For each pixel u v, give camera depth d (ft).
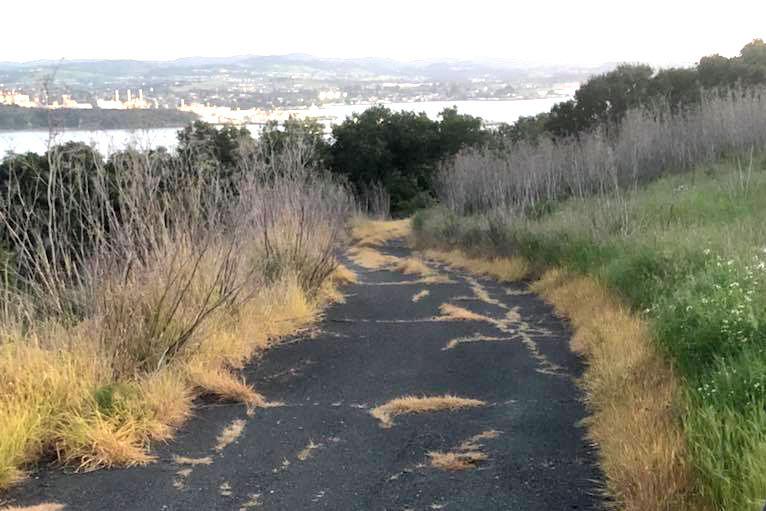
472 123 130.72
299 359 23.84
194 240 24.77
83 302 19.60
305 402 19.30
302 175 39.14
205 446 16.14
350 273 45.47
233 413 18.30
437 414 18.17
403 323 29.78
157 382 18.06
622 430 14.88
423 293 38.37
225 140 36.83
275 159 37.83
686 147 64.44
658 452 12.92
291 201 36.32
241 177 32.37
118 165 21.53
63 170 20.88
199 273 24.13
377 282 44.62
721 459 11.50
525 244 45.55
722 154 63.31
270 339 26.27
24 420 15.03
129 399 16.70
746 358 14.34
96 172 21.02
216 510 13.09
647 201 45.01
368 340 26.66
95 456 15.11
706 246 26.40
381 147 123.34
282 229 34.32
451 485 13.99
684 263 24.86
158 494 13.71
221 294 24.39
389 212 118.01
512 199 63.26
